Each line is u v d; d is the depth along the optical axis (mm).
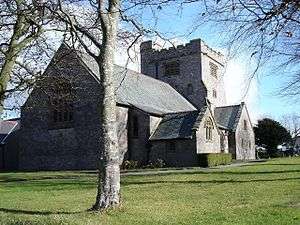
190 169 35656
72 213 13180
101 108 13180
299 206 13148
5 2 15680
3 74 16922
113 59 13500
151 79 57469
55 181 27641
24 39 17156
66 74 20625
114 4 13250
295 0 5277
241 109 61250
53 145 46969
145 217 12133
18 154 54656
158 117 47062
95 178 29516
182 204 14727
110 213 12508
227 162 45156
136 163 44344
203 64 62031
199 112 46000
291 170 27594
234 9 6145
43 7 14328
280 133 70750
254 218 11477
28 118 48969
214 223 11086
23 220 11875
